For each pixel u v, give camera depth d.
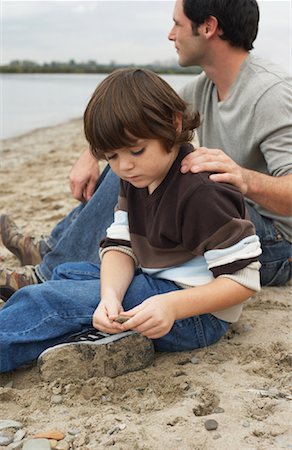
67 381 2.23
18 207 5.17
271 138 2.77
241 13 2.80
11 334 2.27
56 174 6.88
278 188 2.63
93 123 2.10
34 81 34.34
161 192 2.24
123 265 2.44
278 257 2.98
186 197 2.17
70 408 2.10
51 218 4.73
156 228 2.29
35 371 2.36
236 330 2.61
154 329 2.12
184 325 2.38
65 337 2.32
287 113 2.75
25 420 2.03
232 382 2.21
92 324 2.32
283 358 2.36
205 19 2.84
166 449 1.83
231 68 2.90
